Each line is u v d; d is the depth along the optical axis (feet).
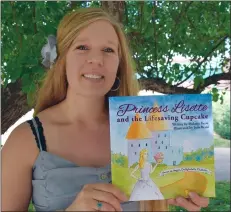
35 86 7.20
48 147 4.03
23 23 8.26
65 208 3.89
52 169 3.94
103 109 4.30
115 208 3.60
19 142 4.00
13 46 8.54
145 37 10.00
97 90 3.95
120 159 3.73
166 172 3.76
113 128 3.74
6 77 7.86
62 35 4.11
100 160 4.09
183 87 10.80
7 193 3.94
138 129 3.76
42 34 7.52
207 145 3.80
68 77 4.05
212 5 10.81
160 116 3.78
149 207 4.03
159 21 10.54
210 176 3.79
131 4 10.41
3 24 8.44
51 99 4.42
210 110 3.82
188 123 3.80
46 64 4.37
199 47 10.81
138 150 3.75
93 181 3.96
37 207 3.99
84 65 3.93
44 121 4.14
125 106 3.76
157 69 10.49
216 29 10.97
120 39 4.18
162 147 3.77
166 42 10.41
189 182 3.77
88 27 3.99
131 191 3.72
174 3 10.60
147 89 10.52
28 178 4.02
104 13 4.11
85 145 4.10
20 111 8.78
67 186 3.92
